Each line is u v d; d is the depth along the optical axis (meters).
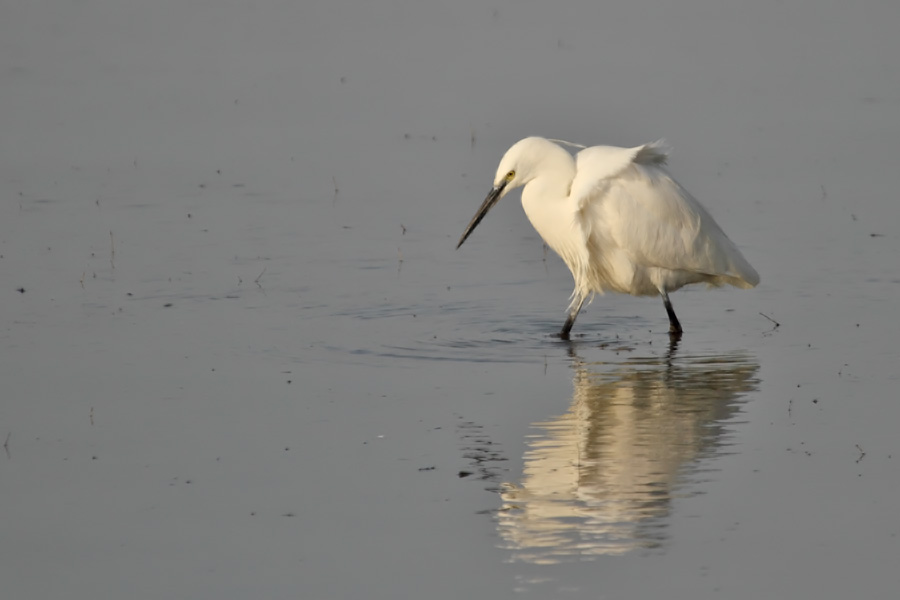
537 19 36.19
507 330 14.68
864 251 17.59
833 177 21.56
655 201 14.17
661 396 12.09
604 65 30.17
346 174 22.34
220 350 13.66
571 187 14.55
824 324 14.56
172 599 8.29
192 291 16.06
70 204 20.30
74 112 26.69
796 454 10.47
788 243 18.11
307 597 8.27
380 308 15.50
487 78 29.09
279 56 32.03
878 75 29.16
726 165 22.45
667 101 26.80
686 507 9.49
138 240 18.39
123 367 13.02
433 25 35.53
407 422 11.41
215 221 19.48
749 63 30.48
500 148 23.84
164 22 36.50
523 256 18.09
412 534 9.18
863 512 9.31
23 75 30.00
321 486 10.00
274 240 18.56
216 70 30.58
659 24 35.31
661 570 8.52
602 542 8.99
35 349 13.62
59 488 9.98
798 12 36.59
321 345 13.93
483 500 9.71
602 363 13.26
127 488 9.97
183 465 10.43
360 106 27.20
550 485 9.97
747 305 15.57
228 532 9.23
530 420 11.45
